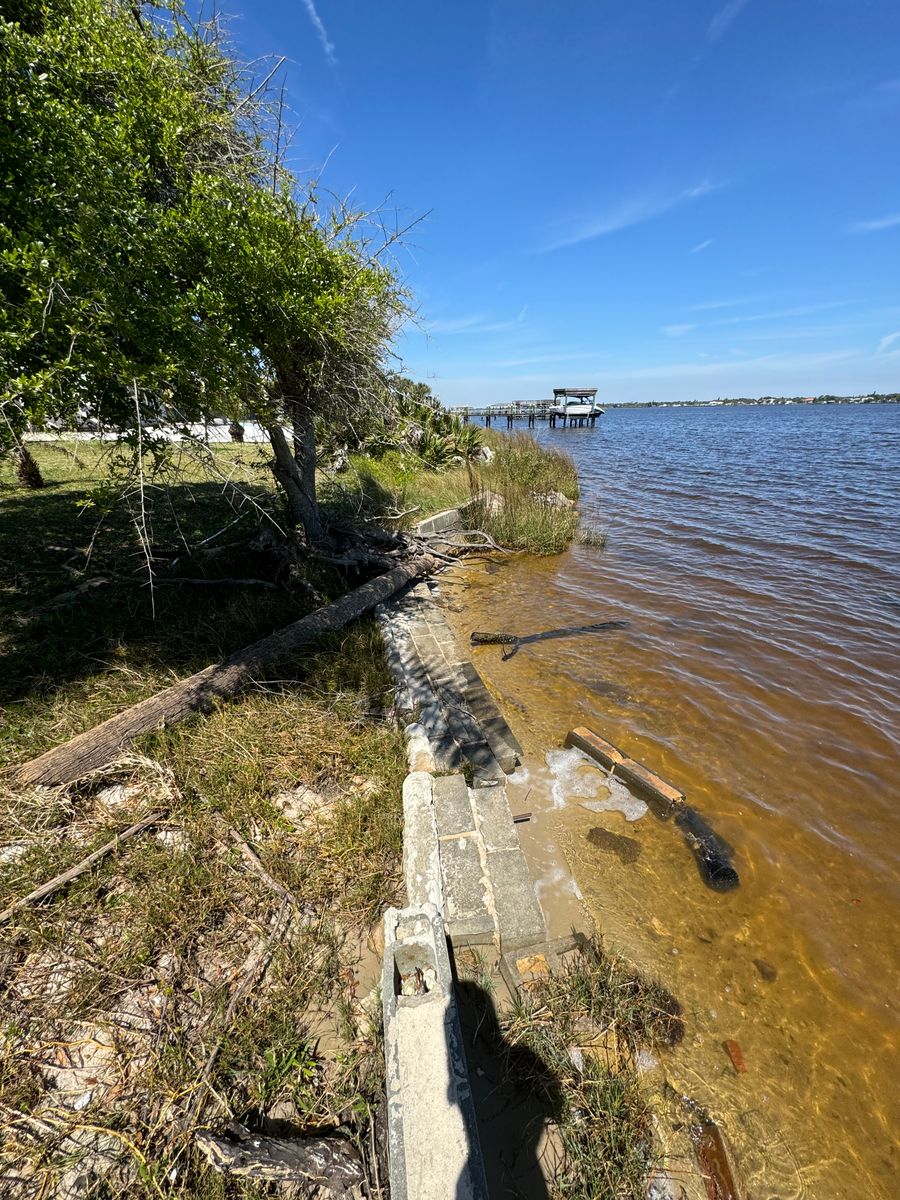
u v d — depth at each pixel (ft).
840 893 9.78
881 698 15.69
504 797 10.80
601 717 14.93
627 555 30.09
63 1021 6.36
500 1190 5.63
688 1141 6.28
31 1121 5.53
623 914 9.17
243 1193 5.16
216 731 11.23
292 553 19.90
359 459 34.12
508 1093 6.49
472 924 8.18
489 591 24.75
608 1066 6.82
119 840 8.45
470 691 15.70
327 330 14.21
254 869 8.39
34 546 19.34
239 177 13.92
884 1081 7.06
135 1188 5.16
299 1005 6.89
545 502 35.42
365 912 8.07
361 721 12.48
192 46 13.21
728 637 19.66
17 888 7.67
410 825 9.35
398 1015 5.57
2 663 12.54
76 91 10.84
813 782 12.49
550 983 7.57
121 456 12.00
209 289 11.53
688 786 12.29
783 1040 7.45
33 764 9.41
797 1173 6.13
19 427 9.69
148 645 14.06
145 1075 5.93
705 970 8.34
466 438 44.45
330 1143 5.52
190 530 22.44
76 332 9.01
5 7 10.90
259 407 14.25
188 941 7.32
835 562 27.35
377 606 21.34
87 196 9.48
